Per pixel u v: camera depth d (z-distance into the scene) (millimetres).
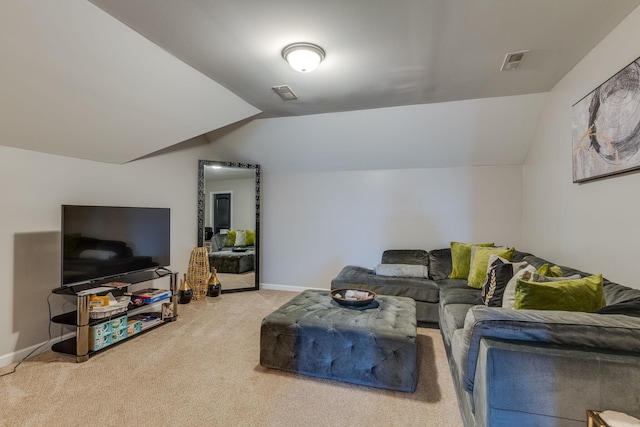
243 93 2947
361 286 3432
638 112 1751
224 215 4566
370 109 3457
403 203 4359
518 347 1193
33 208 2570
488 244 3588
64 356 2508
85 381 2133
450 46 2139
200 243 4320
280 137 4188
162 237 3363
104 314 2594
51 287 2688
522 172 3938
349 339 2115
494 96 3098
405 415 1803
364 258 4504
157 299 3117
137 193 3494
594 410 1103
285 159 4562
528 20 1859
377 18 1826
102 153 2994
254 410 1839
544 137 3156
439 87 2850
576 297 1506
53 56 1886
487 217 4066
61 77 2039
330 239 4641
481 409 1271
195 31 1948
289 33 1976
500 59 2330
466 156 3977
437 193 4234
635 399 1078
